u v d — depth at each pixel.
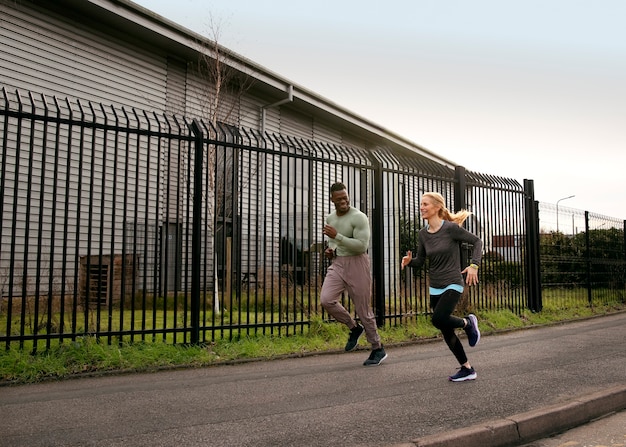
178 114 11.84
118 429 3.37
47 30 9.63
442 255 4.89
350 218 5.68
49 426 3.41
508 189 9.81
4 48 9.04
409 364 5.64
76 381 4.69
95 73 10.33
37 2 9.50
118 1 10.02
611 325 9.62
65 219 5.14
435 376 5.05
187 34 11.21
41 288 8.51
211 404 3.99
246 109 13.24
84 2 9.69
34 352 4.99
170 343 5.79
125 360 5.15
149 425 3.46
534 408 3.96
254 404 4.00
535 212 10.40
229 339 6.17
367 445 3.15
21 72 9.23
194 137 5.95
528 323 9.30
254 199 12.17
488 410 3.89
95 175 9.34
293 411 3.83
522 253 10.09
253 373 5.12
